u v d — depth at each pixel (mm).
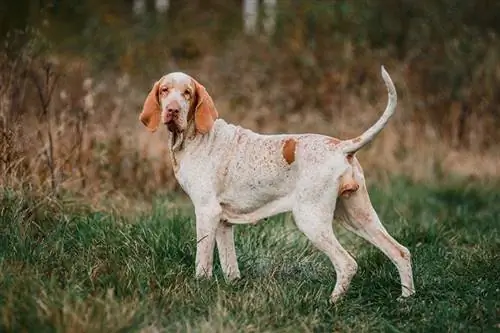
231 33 17344
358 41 14570
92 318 5203
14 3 15570
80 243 6836
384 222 9305
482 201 10438
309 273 6996
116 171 9789
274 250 7461
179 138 6414
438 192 10758
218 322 5469
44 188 8023
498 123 12727
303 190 6137
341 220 6438
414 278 6805
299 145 6219
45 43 10008
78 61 15000
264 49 14867
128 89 13242
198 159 6406
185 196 10242
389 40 15031
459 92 13141
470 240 8438
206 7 20109
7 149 7914
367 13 15266
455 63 13570
